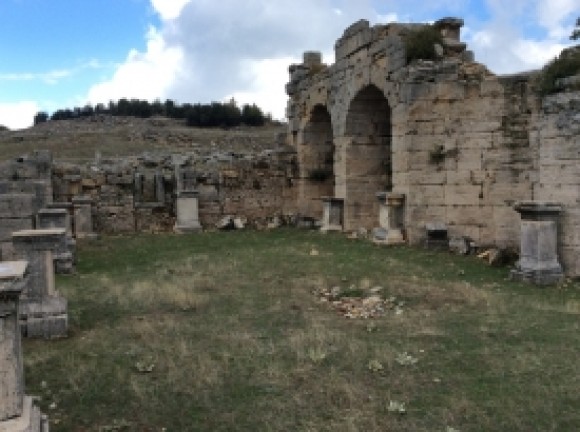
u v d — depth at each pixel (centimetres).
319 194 2738
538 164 1417
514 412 613
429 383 691
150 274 1414
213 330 917
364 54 2123
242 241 2088
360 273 1370
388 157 2328
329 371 731
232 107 7906
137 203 2480
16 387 476
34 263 895
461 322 945
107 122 7200
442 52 1847
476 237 1731
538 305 1059
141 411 632
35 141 5725
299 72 2816
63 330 894
